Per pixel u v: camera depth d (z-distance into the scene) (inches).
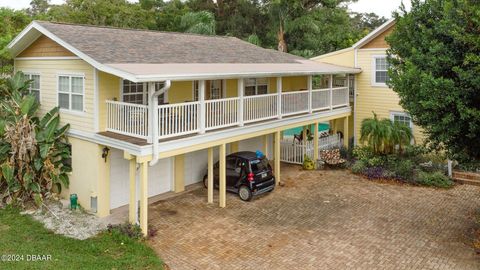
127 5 1536.7
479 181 669.9
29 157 541.3
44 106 593.6
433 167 716.7
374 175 713.0
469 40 376.5
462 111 377.4
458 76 389.4
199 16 1275.8
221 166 564.4
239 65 631.8
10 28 892.6
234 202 588.7
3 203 544.4
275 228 493.4
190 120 509.7
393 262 403.5
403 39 477.1
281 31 1470.2
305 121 738.8
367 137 756.6
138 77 411.2
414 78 412.8
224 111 561.6
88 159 532.4
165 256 416.5
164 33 751.1
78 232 468.4
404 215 537.6
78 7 1456.7
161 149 469.1
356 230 486.3
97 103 510.3
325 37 1535.4
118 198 563.8
